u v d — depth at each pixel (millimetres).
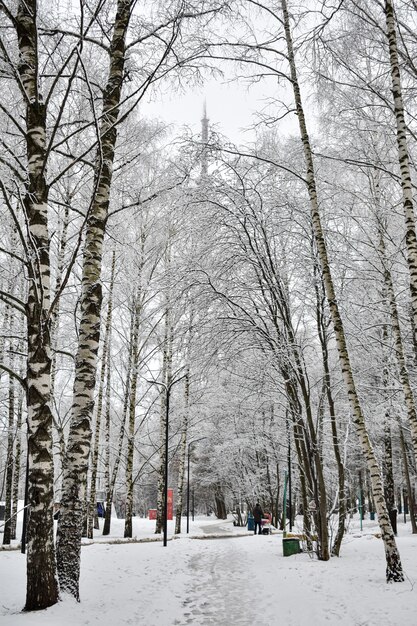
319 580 9164
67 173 12539
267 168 13328
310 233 13125
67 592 6988
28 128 7461
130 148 12906
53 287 15008
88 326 8039
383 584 8328
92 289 8195
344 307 13078
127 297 18500
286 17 10555
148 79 7652
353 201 12719
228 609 7605
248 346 13773
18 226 6375
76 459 7543
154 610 7320
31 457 6727
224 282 13633
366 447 8922
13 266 12164
